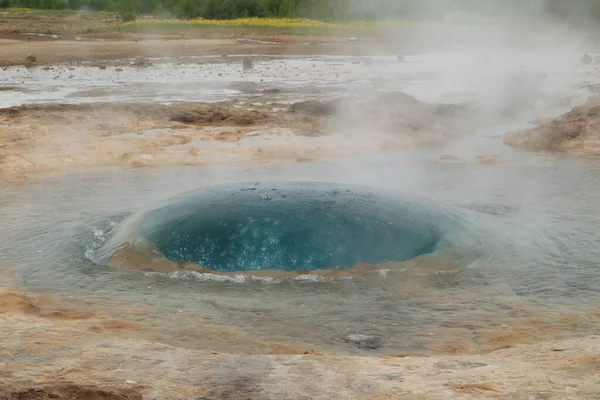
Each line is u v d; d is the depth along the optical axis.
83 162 14.66
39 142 16.41
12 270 7.89
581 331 6.05
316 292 7.16
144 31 60.88
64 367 4.36
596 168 14.24
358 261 7.69
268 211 8.11
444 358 4.84
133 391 3.84
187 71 38.78
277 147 16.33
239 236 7.83
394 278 7.51
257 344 5.69
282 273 7.55
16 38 54.44
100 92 28.69
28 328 5.49
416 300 6.95
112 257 8.12
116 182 12.85
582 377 4.14
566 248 8.54
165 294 7.12
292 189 8.66
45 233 9.25
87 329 5.82
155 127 19.06
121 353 4.75
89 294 7.13
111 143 16.53
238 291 7.21
